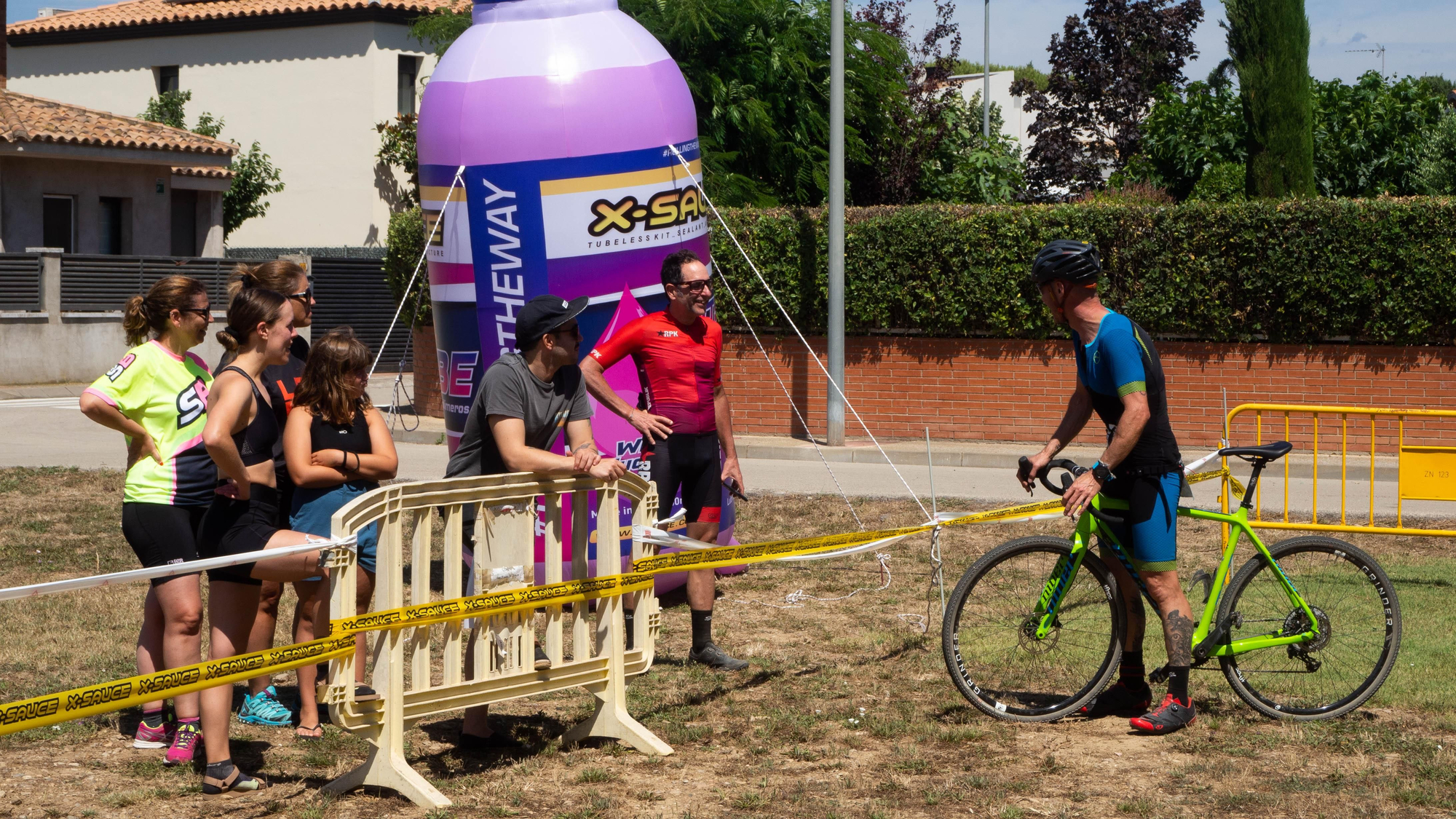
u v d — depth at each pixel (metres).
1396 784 4.54
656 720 5.35
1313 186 17.66
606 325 7.50
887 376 16.81
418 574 4.50
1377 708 5.47
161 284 4.94
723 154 20.95
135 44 31.92
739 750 5.02
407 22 29.41
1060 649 5.38
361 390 5.18
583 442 5.09
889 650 6.50
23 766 4.74
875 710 5.49
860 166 25.03
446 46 22.61
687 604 7.86
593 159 7.39
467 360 7.66
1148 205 16.11
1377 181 22.61
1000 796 4.45
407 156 28.30
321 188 29.91
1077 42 33.59
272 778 4.68
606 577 5.02
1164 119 24.64
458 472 5.02
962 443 16.39
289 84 30.05
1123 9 33.22
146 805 4.37
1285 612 5.40
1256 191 17.66
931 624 7.07
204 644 6.51
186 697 4.82
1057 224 15.82
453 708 4.62
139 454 4.91
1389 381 15.08
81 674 5.89
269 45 30.19
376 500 4.34
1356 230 14.84
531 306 4.91
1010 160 27.91
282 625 6.86
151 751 4.95
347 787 4.50
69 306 23.03
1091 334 5.08
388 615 4.39
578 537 5.00
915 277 16.39
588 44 7.56
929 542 9.61
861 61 22.83
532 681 4.84
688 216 7.81
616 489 5.07
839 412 15.79
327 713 5.52
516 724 5.33
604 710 5.06
